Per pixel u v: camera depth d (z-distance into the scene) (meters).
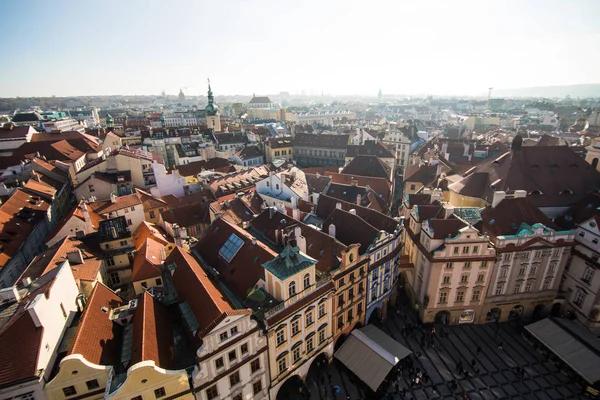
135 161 99.19
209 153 135.38
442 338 59.47
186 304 41.31
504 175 73.12
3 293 39.16
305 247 51.34
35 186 82.75
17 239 62.38
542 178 71.81
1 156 110.62
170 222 78.56
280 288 41.81
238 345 38.00
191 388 35.34
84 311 38.38
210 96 197.25
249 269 47.25
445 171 104.06
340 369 53.06
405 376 52.31
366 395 48.66
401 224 61.56
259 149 159.88
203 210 83.12
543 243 57.31
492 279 59.28
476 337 59.69
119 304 44.41
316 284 46.28
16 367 31.53
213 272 49.25
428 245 58.22
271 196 85.38
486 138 196.38
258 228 62.09
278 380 44.47
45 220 75.12
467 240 55.59
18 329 32.88
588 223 57.31
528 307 62.66
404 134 167.75
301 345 46.44
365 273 54.34
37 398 32.12
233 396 39.41
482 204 75.25
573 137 195.38
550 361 54.75
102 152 135.38
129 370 31.70
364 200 83.62
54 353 35.12
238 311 37.09
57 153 117.56
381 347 52.34
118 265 59.53
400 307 67.06
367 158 113.31
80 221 63.28
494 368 53.62
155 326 38.16
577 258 59.19
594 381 47.53
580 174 72.25
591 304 56.88
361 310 57.19
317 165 164.50
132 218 76.25
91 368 33.09
